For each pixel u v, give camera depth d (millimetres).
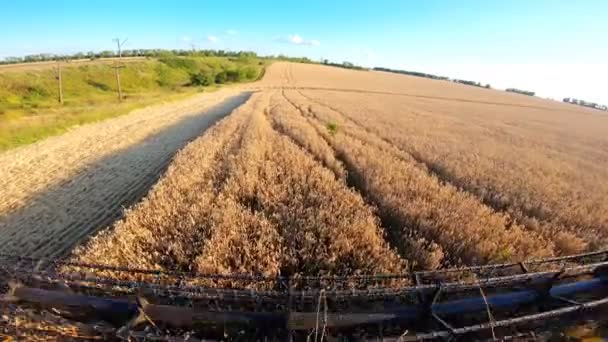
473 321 4238
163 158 14570
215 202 7391
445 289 4270
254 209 7324
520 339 4059
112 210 9102
